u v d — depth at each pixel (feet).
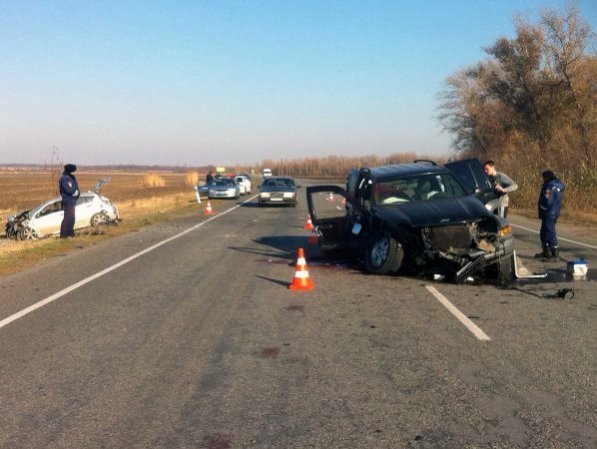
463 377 18.22
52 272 39.73
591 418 15.08
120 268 40.73
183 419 15.44
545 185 42.27
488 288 32.37
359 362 19.85
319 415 15.57
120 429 14.90
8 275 39.04
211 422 15.24
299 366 19.54
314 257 44.96
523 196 95.14
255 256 46.14
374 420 15.19
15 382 18.38
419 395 16.83
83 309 28.32
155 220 80.28
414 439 14.07
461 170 45.34
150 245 53.78
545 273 36.47
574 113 119.96
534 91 132.87
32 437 14.52
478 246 33.22
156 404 16.48
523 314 26.32
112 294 31.86
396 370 18.97
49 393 17.42
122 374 18.99
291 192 111.04
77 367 19.74
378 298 30.04
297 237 59.57
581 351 20.75
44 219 64.34
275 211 100.27
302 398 16.75
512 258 34.06
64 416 15.75
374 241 36.68
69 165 58.59
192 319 26.09
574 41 122.21
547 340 22.18
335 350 21.26
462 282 33.91
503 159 119.03
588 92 119.75
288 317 26.25
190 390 17.51
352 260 43.11
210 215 91.50
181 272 38.81
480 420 15.07
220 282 35.06
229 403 16.47
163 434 14.58
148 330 24.34
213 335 23.45
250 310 27.68
